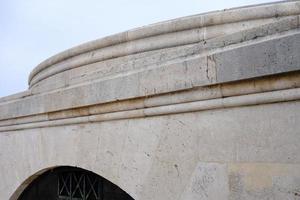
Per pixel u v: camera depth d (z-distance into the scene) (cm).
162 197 371
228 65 309
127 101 410
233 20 462
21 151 652
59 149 539
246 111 307
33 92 670
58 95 522
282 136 282
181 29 484
